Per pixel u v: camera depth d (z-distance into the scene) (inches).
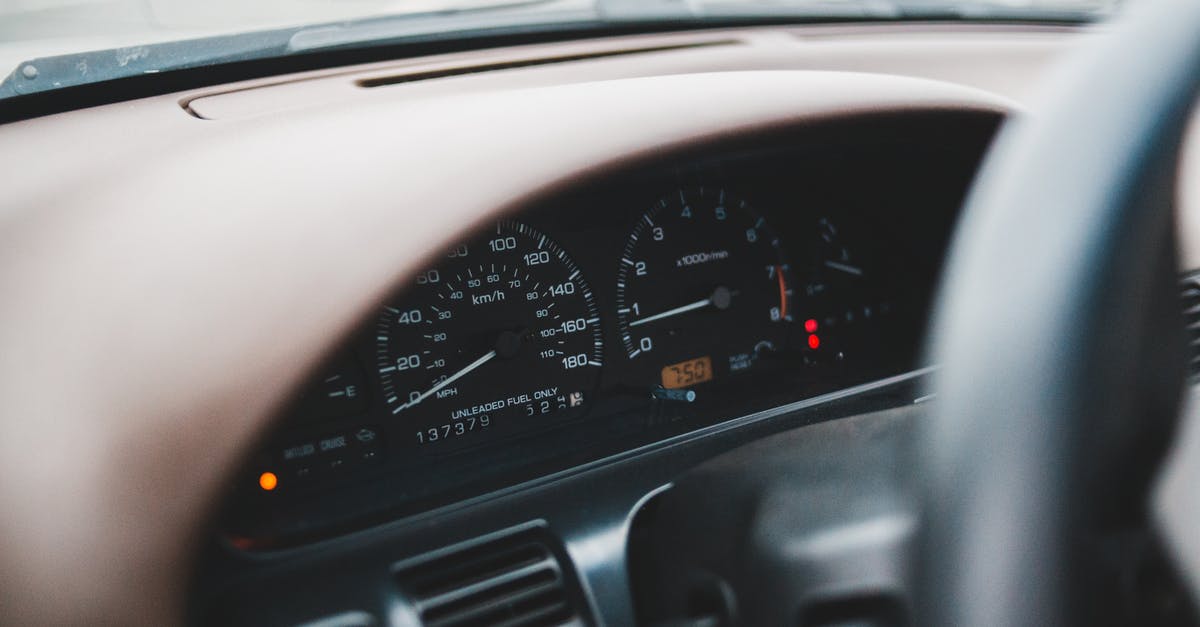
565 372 81.4
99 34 69.3
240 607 55.1
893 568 39.9
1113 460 26.7
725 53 83.5
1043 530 26.1
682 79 70.7
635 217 83.9
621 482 64.0
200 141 58.8
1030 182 27.0
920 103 75.6
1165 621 30.3
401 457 74.3
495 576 58.5
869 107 73.5
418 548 58.4
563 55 81.7
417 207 54.1
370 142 57.7
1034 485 26.0
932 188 86.1
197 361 47.3
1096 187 26.1
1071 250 25.9
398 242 52.7
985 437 26.4
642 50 84.6
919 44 90.6
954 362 27.2
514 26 82.4
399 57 79.3
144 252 49.6
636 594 59.6
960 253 28.6
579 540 60.1
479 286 77.8
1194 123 28.3
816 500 43.5
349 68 77.0
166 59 69.4
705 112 66.7
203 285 48.8
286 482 69.8
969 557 26.8
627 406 84.1
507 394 78.9
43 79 66.0
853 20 97.9
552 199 59.9
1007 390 26.1
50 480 45.0
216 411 47.2
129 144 59.6
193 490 46.6
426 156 57.0
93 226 50.9
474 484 66.3
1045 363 25.8
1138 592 29.8
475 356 77.6
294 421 70.2
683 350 86.6
